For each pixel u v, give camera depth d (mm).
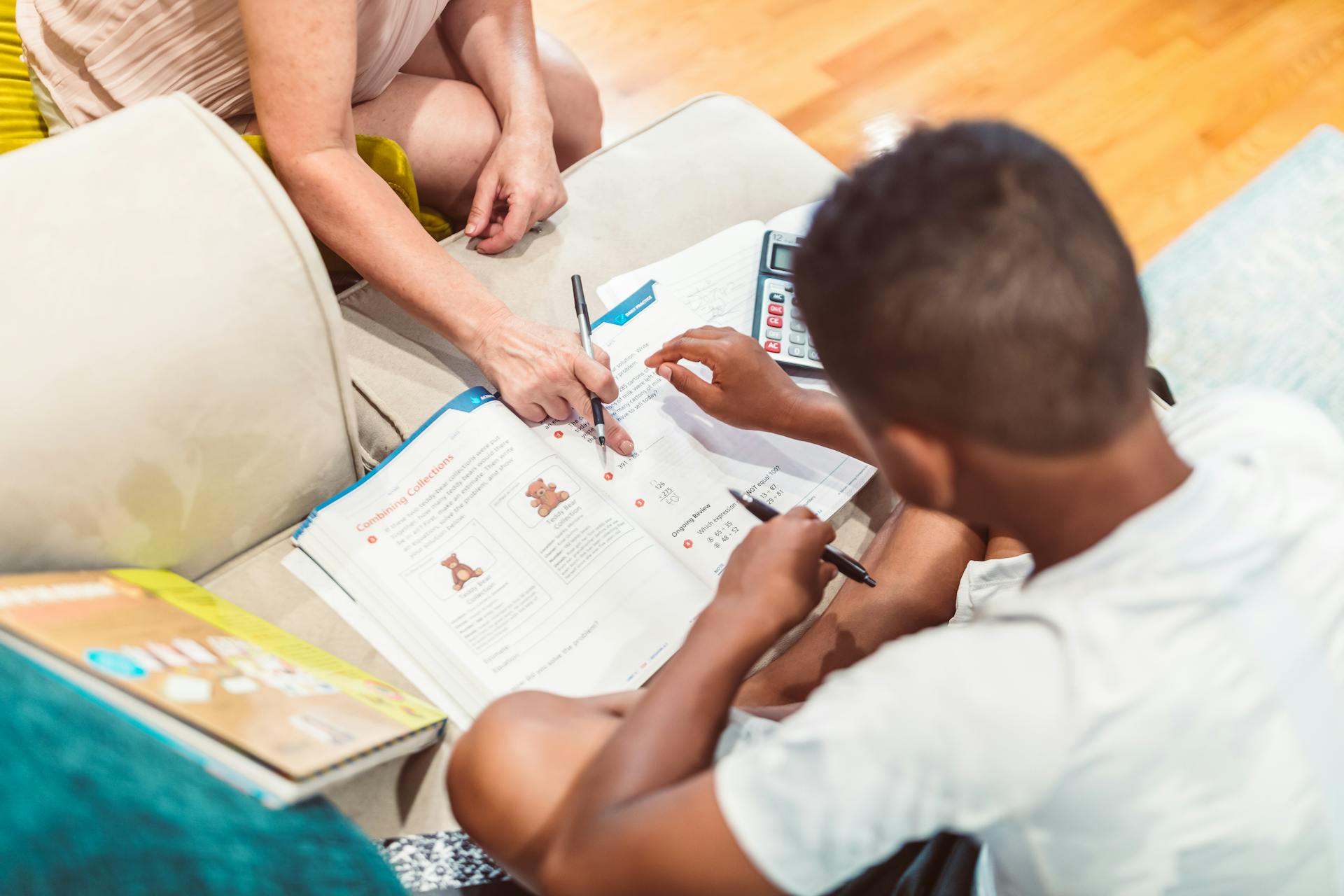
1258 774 461
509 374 908
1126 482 479
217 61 1026
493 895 700
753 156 1182
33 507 681
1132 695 438
